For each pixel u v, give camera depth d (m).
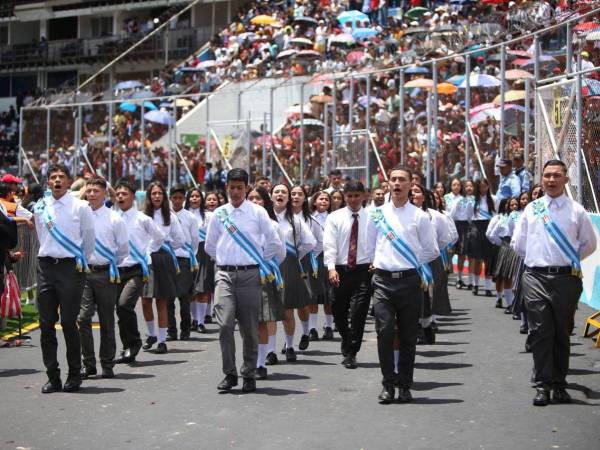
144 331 24.39
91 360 18.14
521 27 35.88
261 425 14.02
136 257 20.03
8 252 22.77
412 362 15.72
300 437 13.25
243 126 46.16
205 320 26.55
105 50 91.38
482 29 38.53
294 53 51.91
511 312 26.98
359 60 44.97
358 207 19.58
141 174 50.56
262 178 24.34
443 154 37.22
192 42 83.19
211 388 16.89
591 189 26.28
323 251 21.39
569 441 12.92
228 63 61.31
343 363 19.16
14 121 94.75
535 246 15.66
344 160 41.50
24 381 17.80
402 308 15.60
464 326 24.70
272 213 18.67
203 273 24.86
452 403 15.44
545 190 15.86
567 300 15.41
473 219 32.12
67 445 13.01
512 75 33.38
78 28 97.75
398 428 13.75
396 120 39.22
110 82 64.44
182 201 23.33
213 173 46.88
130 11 94.62
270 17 65.38
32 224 27.67
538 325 15.45
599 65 25.98
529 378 17.55
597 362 19.11
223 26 82.44
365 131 40.38
